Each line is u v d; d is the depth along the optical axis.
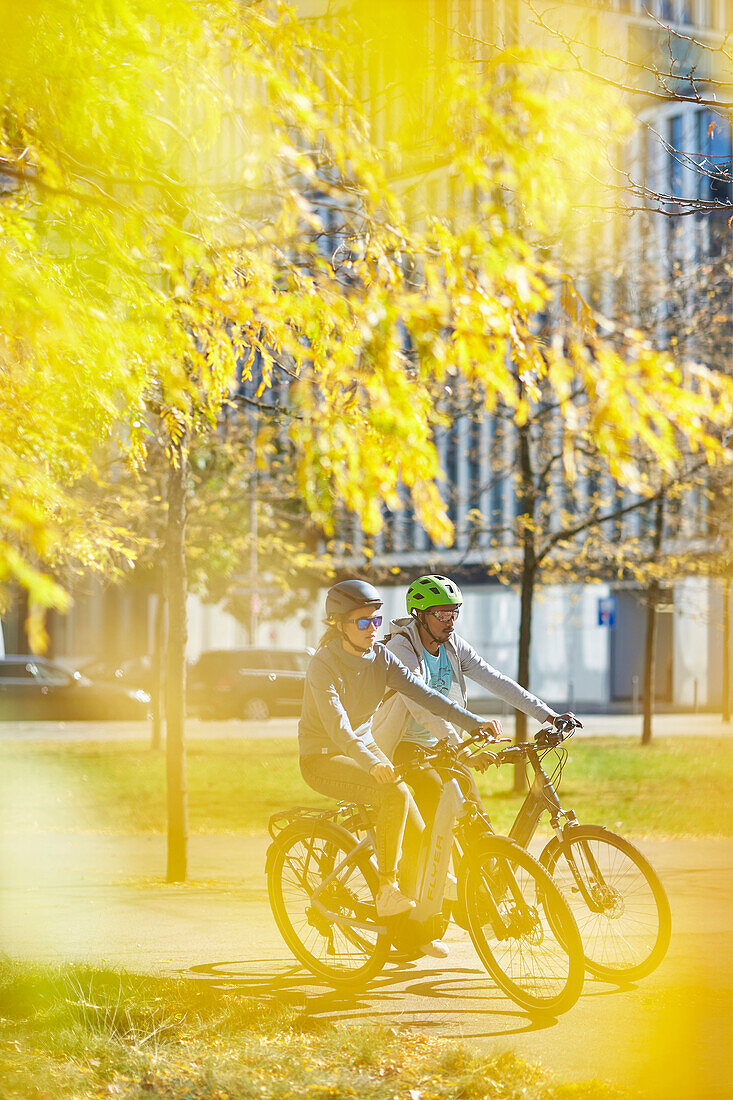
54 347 5.66
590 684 63.41
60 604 4.06
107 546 14.95
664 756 34.50
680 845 18.61
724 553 32.97
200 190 6.56
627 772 30.47
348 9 6.13
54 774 31.89
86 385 6.62
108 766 33.66
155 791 28.47
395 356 5.90
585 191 8.27
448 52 6.11
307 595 67.25
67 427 7.00
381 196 5.80
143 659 60.12
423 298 5.88
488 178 5.82
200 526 32.47
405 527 29.02
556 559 32.31
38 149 6.44
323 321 6.21
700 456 25.00
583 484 30.77
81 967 8.89
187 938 11.00
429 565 31.09
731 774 30.03
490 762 8.54
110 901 13.74
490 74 6.02
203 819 24.02
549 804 8.80
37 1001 7.90
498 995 8.47
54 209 6.90
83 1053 6.96
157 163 6.65
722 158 9.68
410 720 9.01
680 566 33.62
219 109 6.13
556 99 5.85
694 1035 7.38
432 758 8.56
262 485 29.69
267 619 67.81
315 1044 7.14
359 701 8.49
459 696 9.25
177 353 6.93
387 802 8.30
